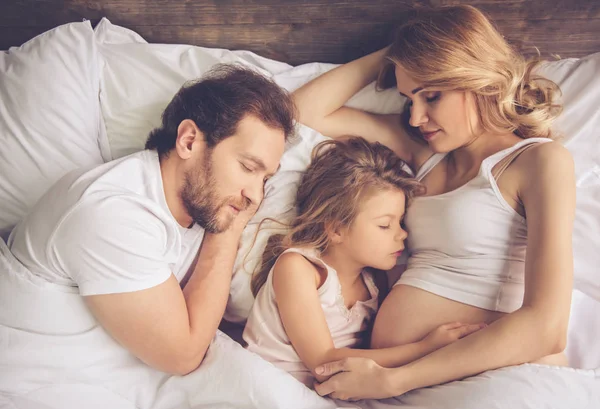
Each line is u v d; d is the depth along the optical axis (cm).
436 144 120
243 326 135
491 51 115
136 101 133
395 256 123
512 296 112
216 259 114
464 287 113
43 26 146
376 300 129
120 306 100
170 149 113
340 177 121
